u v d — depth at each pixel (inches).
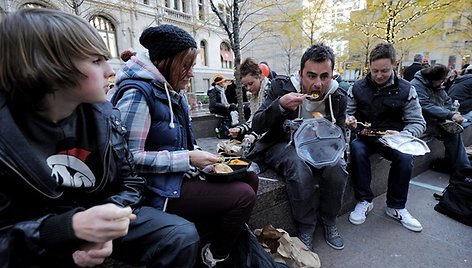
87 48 27.9
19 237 25.6
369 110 97.9
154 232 36.0
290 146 72.5
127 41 616.7
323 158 66.6
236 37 150.1
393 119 96.6
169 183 45.2
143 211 38.7
